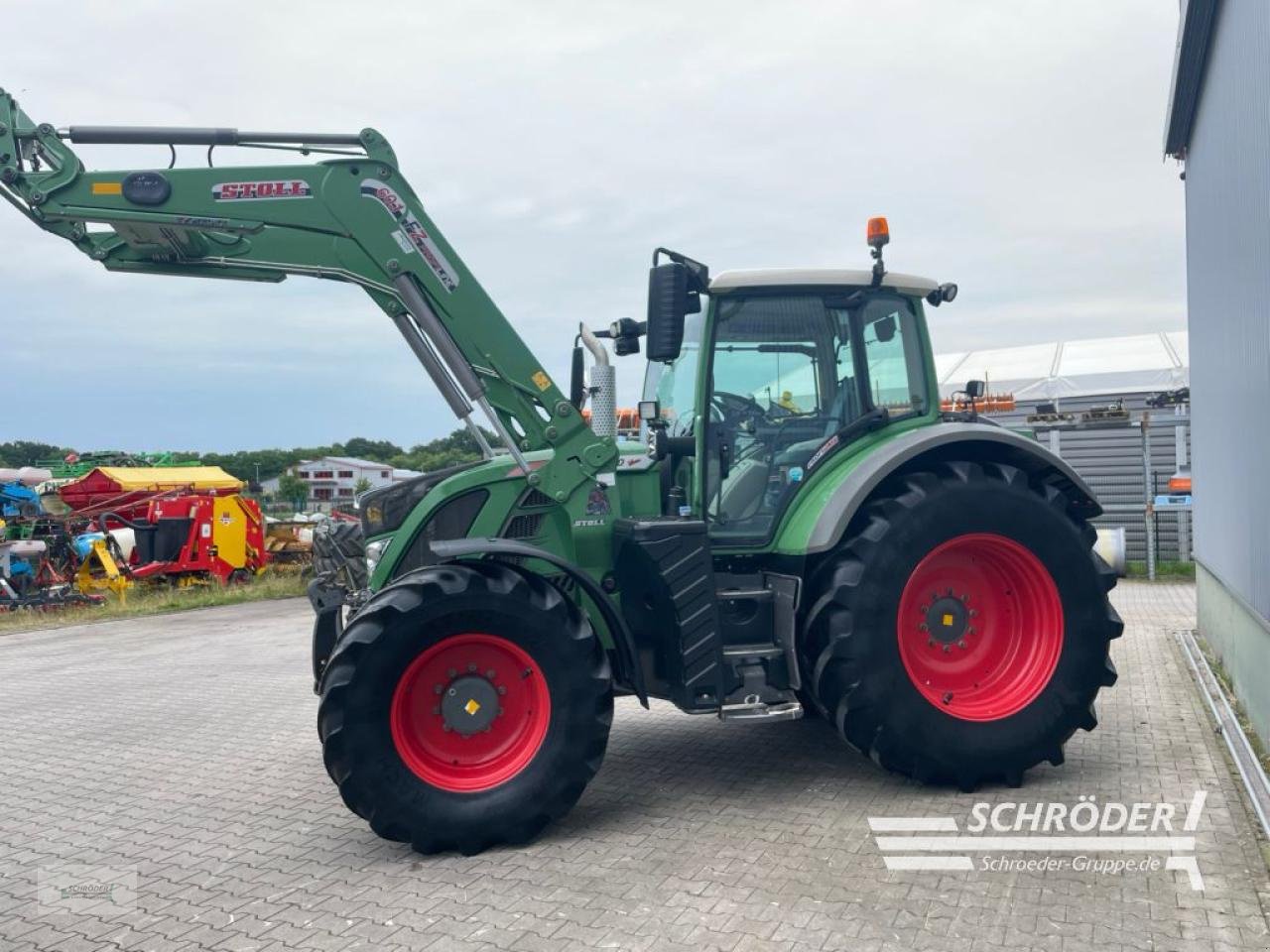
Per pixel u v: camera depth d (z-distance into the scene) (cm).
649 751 562
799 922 338
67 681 895
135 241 471
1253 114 515
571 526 488
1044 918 335
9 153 453
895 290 533
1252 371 534
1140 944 315
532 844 425
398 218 469
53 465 2247
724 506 511
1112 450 1395
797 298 519
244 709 741
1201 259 736
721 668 460
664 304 450
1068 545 484
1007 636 495
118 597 1540
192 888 396
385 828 410
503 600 425
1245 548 566
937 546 470
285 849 438
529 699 436
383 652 409
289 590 1593
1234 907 338
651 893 367
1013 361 1686
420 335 481
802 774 508
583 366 574
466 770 429
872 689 457
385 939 341
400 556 481
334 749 405
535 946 330
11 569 1458
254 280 490
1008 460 514
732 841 417
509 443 476
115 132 457
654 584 469
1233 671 634
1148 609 1045
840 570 465
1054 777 484
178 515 1589
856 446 515
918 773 465
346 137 468
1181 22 671
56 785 556
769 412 515
